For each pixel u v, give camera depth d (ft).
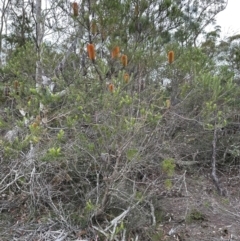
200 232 13.15
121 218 11.58
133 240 11.59
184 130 17.37
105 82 12.73
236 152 19.56
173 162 14.08
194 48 17.06
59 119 11.80
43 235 11.47
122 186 12.52
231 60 25.11
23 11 25.07
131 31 17.87
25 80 15.55
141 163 13.21
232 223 13.98
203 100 14.12
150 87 14.52
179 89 14.71
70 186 13.66
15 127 11.67
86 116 11.73
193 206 14.93
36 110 11.09
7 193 13.35
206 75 12.55
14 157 11.64
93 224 12.17
